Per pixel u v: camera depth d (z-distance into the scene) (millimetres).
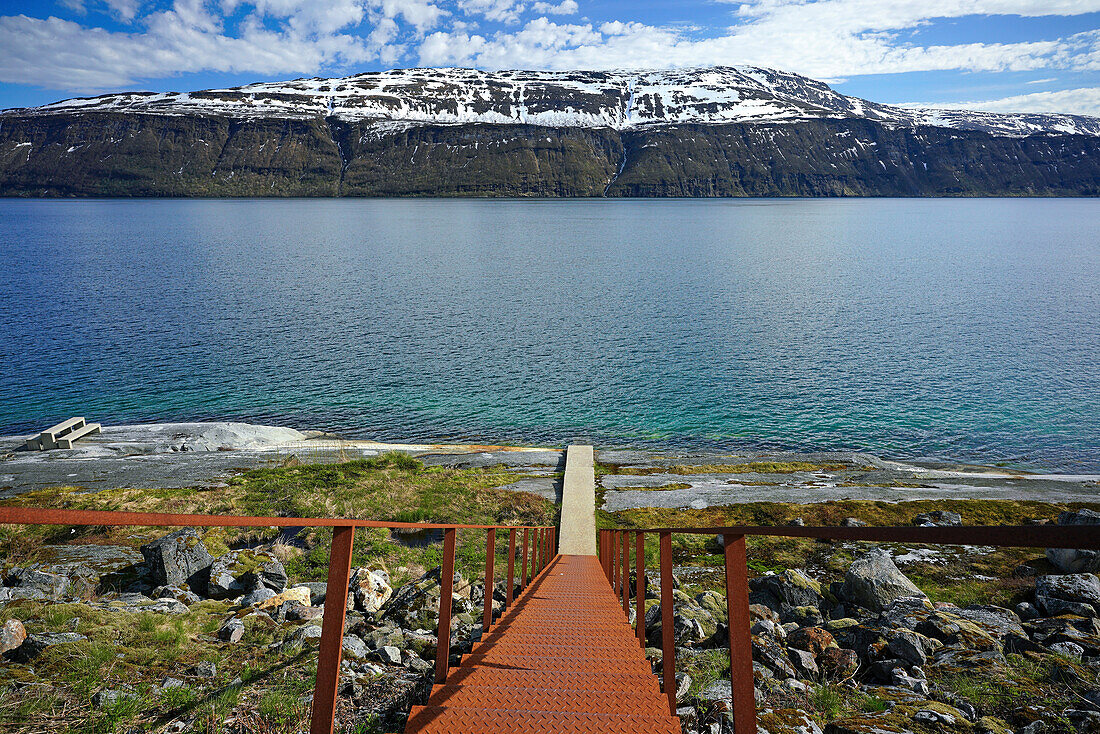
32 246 162750
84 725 5543
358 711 6047
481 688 4727
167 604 11438
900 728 6211
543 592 11938
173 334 72125
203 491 30938
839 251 161500
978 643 9672
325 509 26797
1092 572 19469
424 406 51188
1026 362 62969
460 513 27938
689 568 22500
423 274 121312
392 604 11812
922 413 49906
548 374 59656
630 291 103812
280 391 54125
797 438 45094
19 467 36094
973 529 1780
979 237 197000
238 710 5859
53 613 9102
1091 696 7211
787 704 6801
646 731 4016
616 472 37438
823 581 21016
